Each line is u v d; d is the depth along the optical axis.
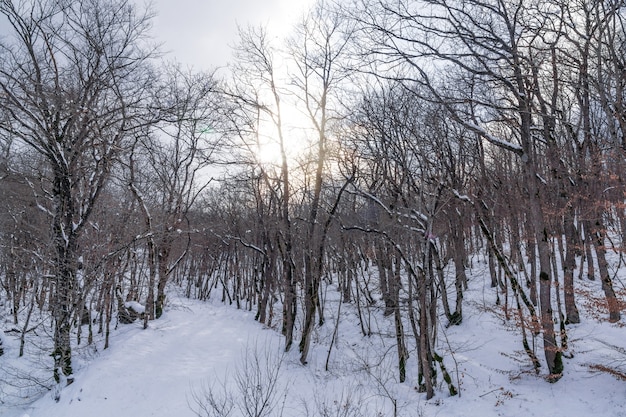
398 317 14.95
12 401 13.54
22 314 23.31
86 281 15.27
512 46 11.68
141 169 23.23
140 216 20.61
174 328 19.70
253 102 18.89
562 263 20.23
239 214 32.66
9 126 13.12
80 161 15.18
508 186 20.94
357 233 22.70
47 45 14.07
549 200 17.22
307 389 13.44
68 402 12.24
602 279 14.16
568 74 12.52
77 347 16.75
